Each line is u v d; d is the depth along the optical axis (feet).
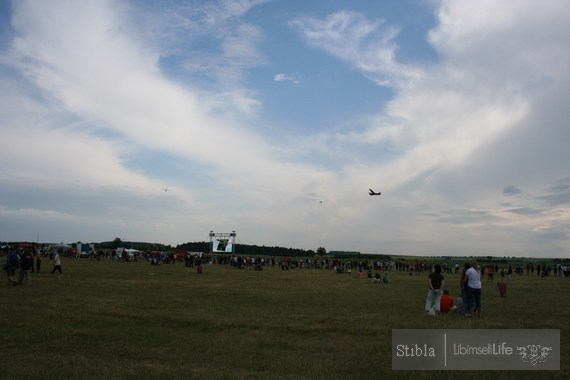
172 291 82.02
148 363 31.71
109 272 134.00
